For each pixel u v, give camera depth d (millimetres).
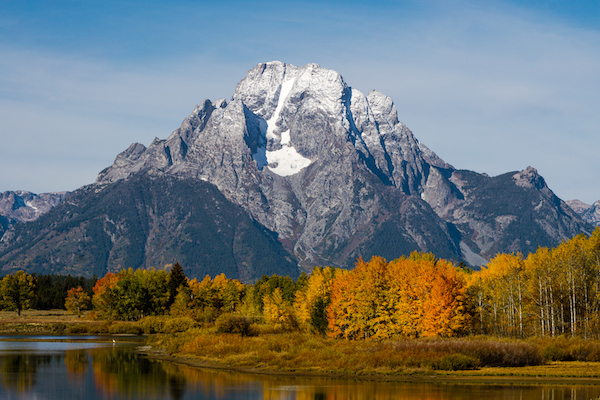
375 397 50312
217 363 76875
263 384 58781
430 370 64250
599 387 54375
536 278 101562
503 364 67875
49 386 58281
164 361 81812
